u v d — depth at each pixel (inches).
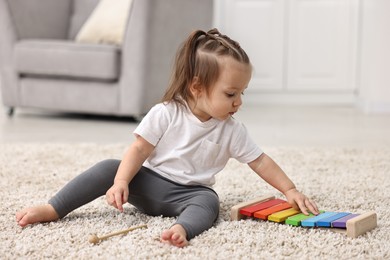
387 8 188.2
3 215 69.3
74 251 57.1
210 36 65.8
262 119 168.7
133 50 152.9
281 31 204.2
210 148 67.7
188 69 65.5
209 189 68.3
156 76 157.6
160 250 56.6
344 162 105.1
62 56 156.3
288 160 106.0
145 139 66.5
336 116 178.2
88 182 67.0
